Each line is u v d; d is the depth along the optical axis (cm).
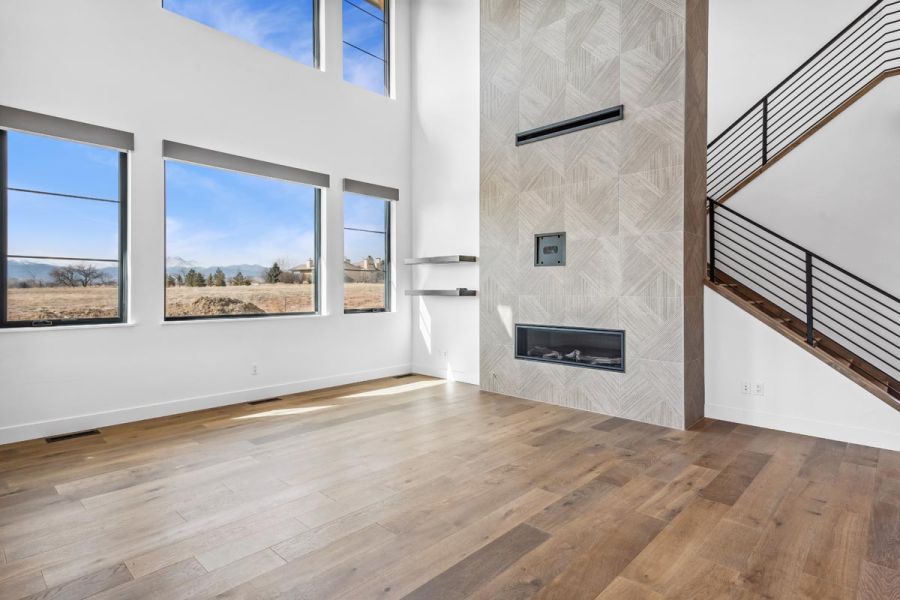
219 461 326
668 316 407
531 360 502
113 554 212
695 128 417
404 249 648
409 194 655
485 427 405
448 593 185
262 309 523
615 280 438
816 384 380
